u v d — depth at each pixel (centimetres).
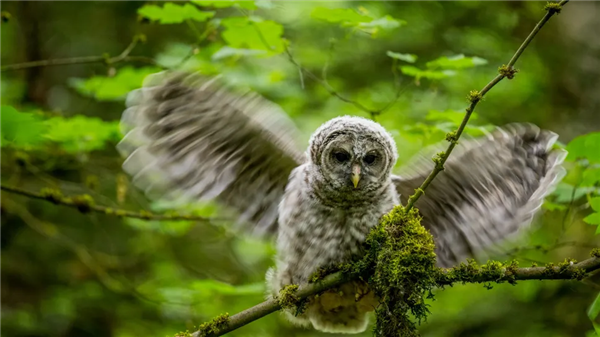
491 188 771
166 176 796
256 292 1066
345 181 765
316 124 1363
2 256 1773
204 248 1727
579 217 1289
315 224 776
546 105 1460
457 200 793
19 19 1744
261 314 736
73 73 1781
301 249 783
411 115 1340
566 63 1466
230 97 781
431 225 816
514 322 1358
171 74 780
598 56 1467
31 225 1409
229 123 788
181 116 788
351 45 1499
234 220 837
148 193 796
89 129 1066
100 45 1770
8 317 1633
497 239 779
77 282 1706
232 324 732
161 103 785
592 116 1441
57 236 1488
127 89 1136
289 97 1319
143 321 1573
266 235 841
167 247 1614
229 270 1711
